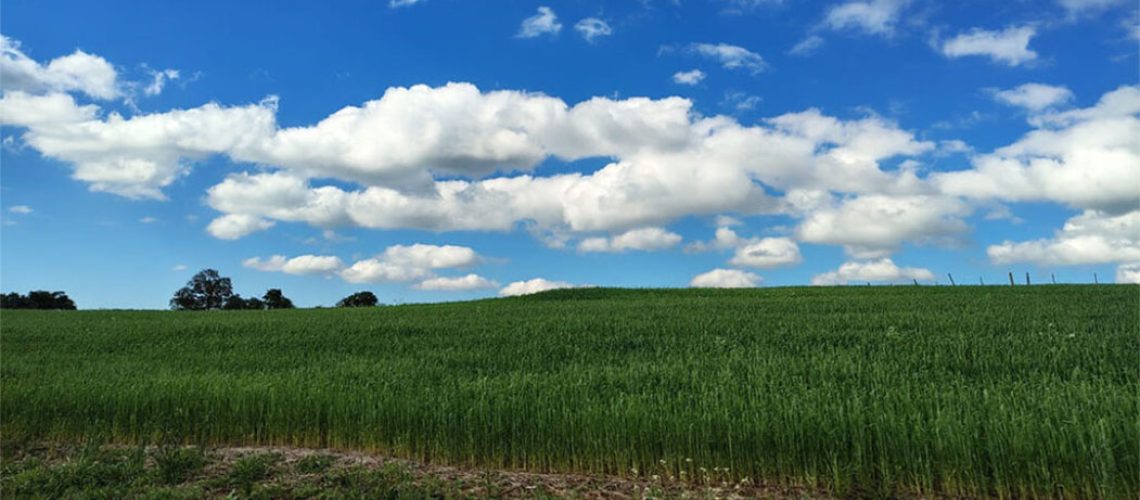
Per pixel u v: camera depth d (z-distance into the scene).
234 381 9.93
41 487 6.25
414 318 24.81
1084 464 5.09
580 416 6.63
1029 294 28.02
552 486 6.09
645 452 6.35
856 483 5.77
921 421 5.92
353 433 7.69
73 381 10.74
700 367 10.12
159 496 5.93
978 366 10.10
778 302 27.61
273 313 34.22
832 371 9.31
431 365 11.91
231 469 6.84
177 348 17.36
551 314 24.38
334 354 14.70
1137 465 4.96
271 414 8.08
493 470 6.69
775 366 9.90
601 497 5.77
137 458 7.09
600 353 13.33
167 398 8.66
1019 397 6.75
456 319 23.52
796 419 6.00
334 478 6.35
